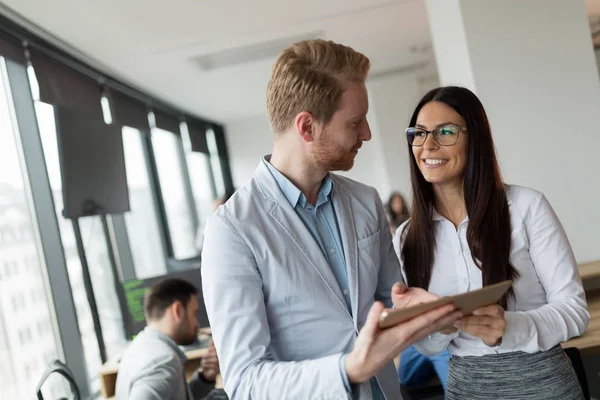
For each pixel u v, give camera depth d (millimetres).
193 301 2389
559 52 3039
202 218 7863
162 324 2314
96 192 3748
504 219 1397
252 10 3773
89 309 3609
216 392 2658
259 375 1056
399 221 5547
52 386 2998
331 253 1286
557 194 3053
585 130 3037
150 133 5648
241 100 7246
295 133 1208
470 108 1433
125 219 4859
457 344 1435
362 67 1201
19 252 2916
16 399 2615
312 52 1179
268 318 1208
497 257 1377
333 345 1199
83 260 3619
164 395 2021
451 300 943
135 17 3445
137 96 5375
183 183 7211
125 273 4711
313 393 999
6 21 2994
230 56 4867
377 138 7652
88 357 3529
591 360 3270
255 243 1176
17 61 3170
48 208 3252
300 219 1249
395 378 1359
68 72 3850
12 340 2672
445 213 1530
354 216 1345
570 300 1325
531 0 3041
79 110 3787
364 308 1271
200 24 3844
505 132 3053
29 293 2943
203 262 1189
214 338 1151
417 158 1488
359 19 4547
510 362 1361
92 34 3568
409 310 923
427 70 7605
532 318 1280
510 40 3043
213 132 8984
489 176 1422
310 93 1152
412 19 4863
